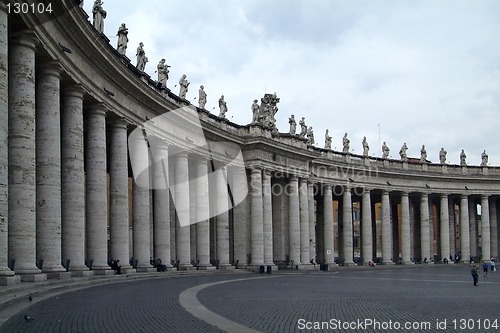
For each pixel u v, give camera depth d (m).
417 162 88.25
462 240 89.56
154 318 18.73
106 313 19.27
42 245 27.91
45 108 28.36
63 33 29.50
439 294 31.36
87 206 35.12
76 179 31.56
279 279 45.47
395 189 84.62
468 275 55.50
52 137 28.44
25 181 24.92
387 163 84.56
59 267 28.30
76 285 27.80
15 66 25.25
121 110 38.94
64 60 29.75
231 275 50.66
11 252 24.64
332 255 74.12
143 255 42.16
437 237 96.50
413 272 62.84
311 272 60.81
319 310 22.47
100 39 33.25
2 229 21.67
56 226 28.27
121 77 37.84
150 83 45.47
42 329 15.66
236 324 18.02
